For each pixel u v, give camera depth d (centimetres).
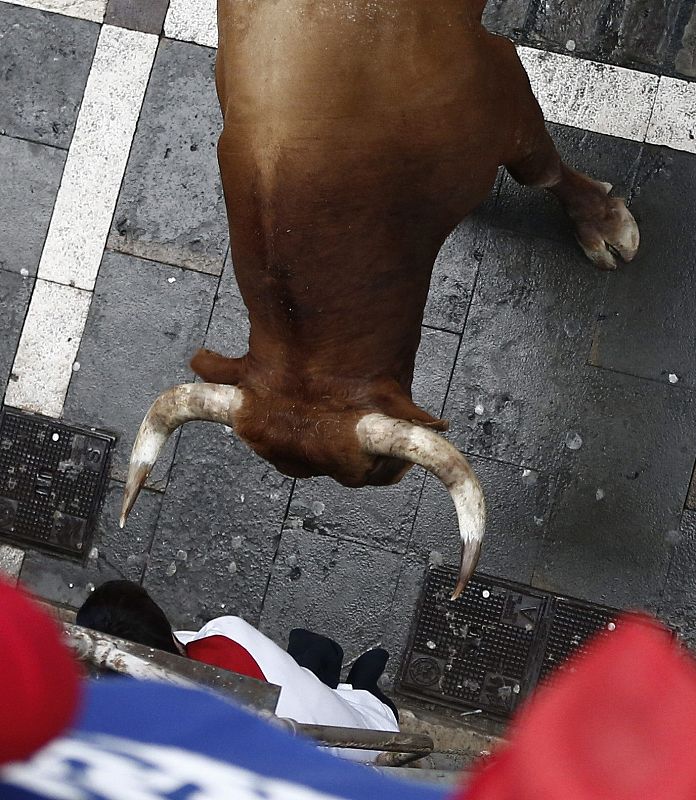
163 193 480
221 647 289
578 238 445
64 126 486
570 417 454
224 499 467
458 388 461
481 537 269
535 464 454
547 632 448
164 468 470
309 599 460
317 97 272
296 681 288
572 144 460
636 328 452
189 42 481
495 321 461
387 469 304
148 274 480
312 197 279
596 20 461
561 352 456
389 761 267
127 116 484
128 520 472
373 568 459
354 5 273
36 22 489
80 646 181
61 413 481
